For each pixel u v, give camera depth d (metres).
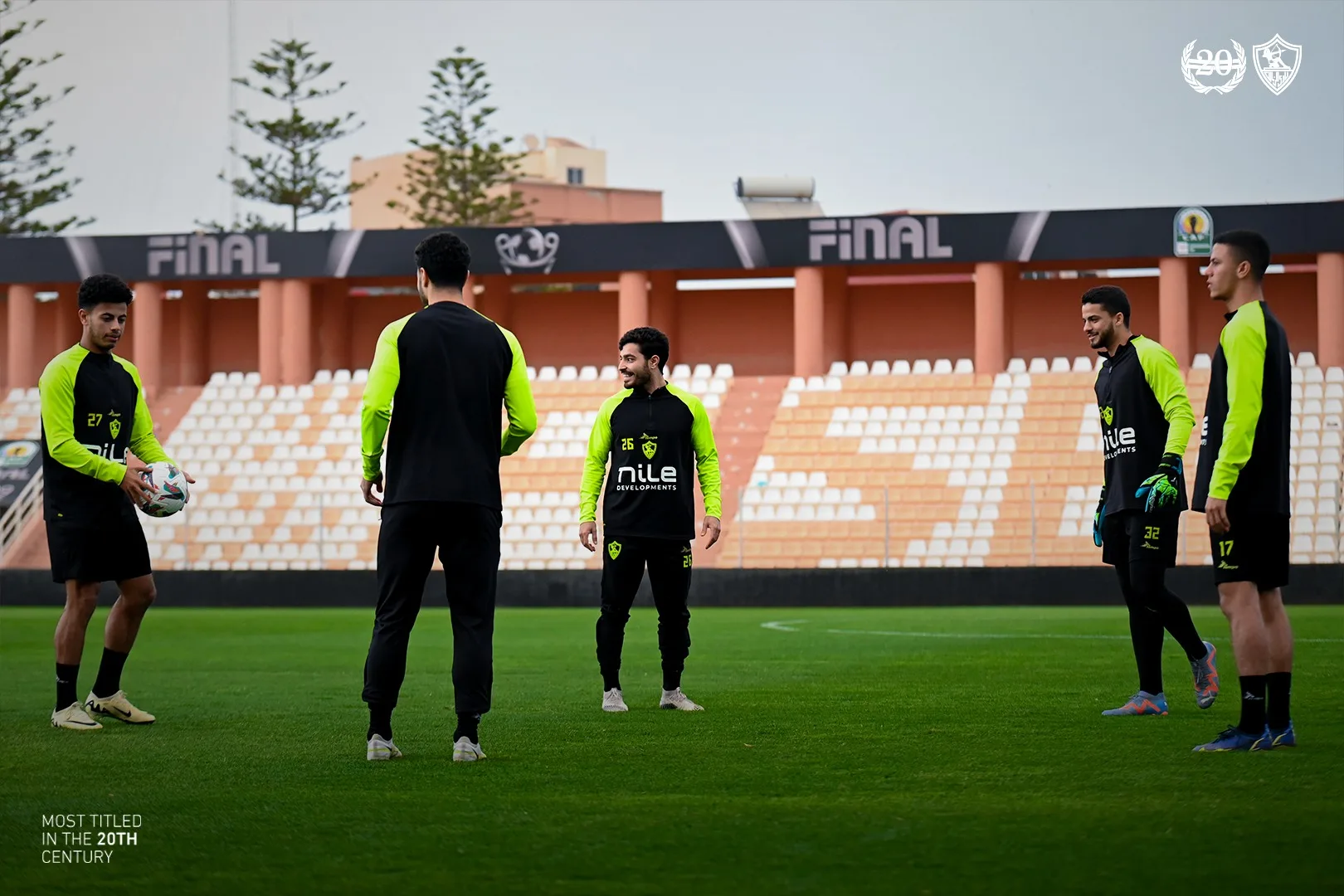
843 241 31.27
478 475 6.10
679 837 4.41
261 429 33.16
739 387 32.47
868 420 31.19
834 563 29.03
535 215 69.81
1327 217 29.75
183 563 30.66
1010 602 25.59
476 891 3.76
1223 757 6.09
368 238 33.22
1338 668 10.63
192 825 4.68
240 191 51.56
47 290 35.41
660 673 11.27
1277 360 6.31
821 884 3.79
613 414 8.51
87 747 6.77
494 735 7.08
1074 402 30.88
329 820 4.74
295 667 12.19
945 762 6.01
